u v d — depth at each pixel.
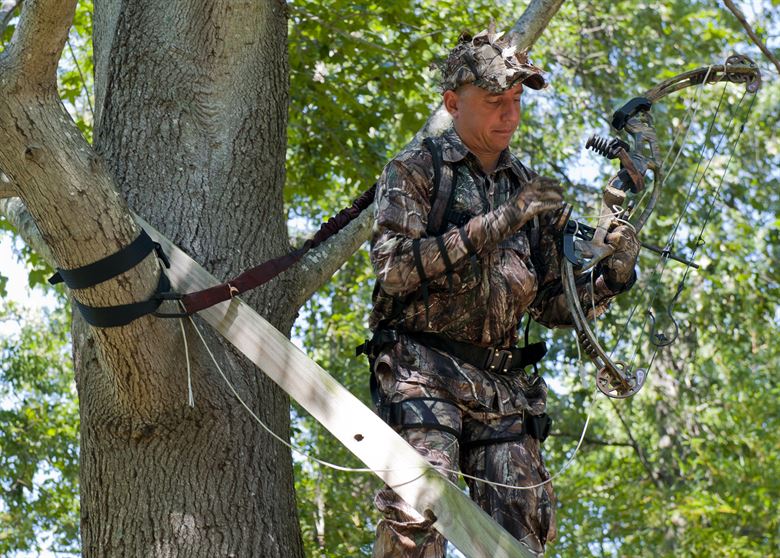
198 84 4.93
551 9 5.50
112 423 4.21
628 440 16.41
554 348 14.18
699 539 13.44
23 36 3.42
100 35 5.46
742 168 14.75
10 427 15.02
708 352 16.02
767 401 14.60
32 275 10.02
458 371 3.77
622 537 14.75
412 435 3.66
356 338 14.20
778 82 14.46
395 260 3.55
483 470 3.82
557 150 15.27
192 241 4.63
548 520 3.82
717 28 14.52
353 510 12.28
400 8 9.36
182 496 4.17
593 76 15.62
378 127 9.66
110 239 3.62
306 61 9.26
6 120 3.46
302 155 10.09
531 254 4.01
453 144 3.75
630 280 4.01
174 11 5.03
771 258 14.80
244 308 3.90
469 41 3.85
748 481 13.95
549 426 3.99
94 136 4.97
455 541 3.49
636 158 4.05
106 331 3.75
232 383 4.34
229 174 4.82
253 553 4.19
